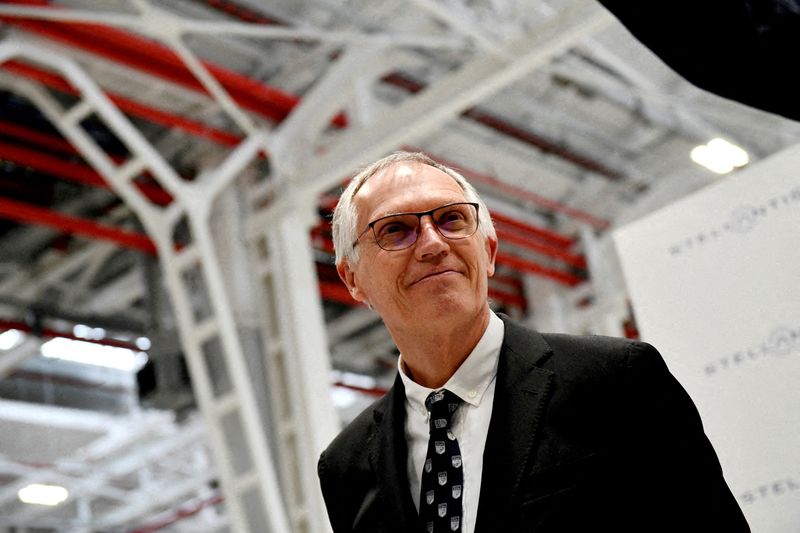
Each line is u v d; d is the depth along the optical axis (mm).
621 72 8633
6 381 12422
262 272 8438
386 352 12836
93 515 15727
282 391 8148
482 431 1941
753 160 10383
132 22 6539
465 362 1991
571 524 1775
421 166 2082
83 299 10656
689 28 2410
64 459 13328
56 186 9008
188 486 14047
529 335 2020
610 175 10602
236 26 6656
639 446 1869
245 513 7812
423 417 2055
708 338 3105
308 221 8312
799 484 2895
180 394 8633
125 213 9156
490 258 2131
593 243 10961
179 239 9125
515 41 6824
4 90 8000
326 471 2191
